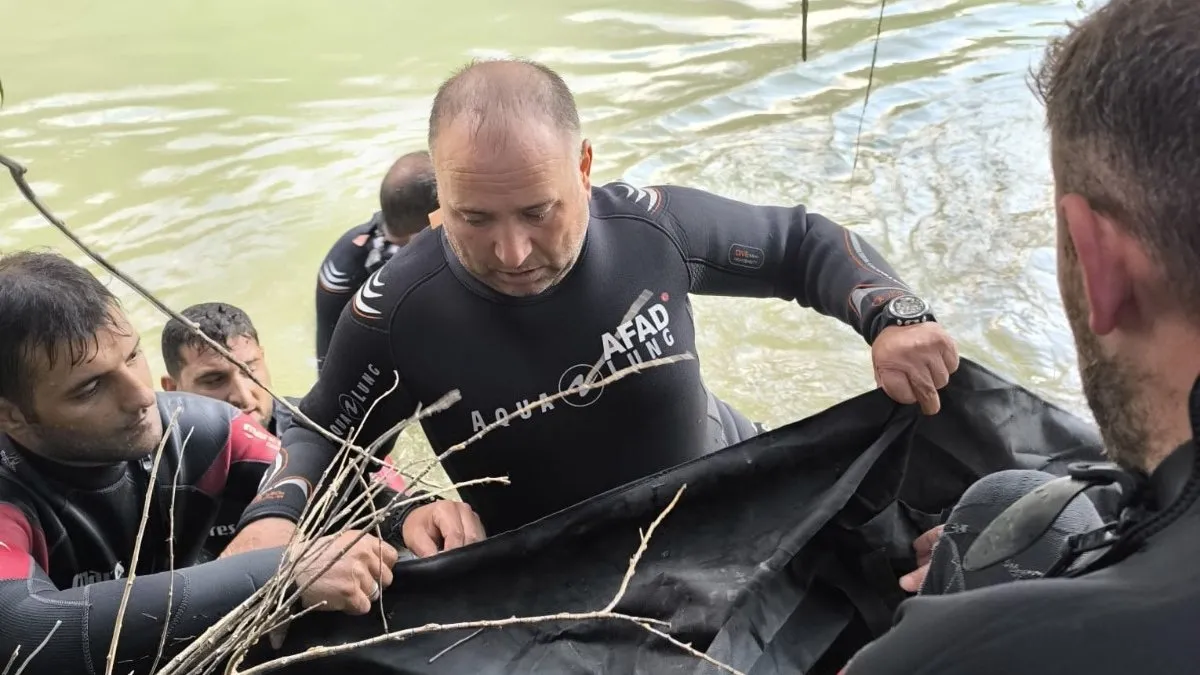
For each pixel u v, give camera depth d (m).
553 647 1.32
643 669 1.29
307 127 4.13
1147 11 0.61
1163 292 0.61
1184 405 0.62
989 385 1.45
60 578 1.47
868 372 2.91
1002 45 4.59
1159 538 0.59
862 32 4.80
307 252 3.43
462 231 1.35
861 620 1.38
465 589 1.34
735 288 1.65
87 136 4.05
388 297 1.50
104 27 5.14
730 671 1.10
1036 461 1.45
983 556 0.91
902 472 1.42
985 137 3.86
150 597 1.20
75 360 1.33
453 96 1.33
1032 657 0.58
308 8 5.36
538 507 1.58
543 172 1.30
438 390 1.51
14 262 1.40
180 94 4.41
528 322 1.47
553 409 1.51
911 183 3.62
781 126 4.03
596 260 1.49
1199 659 0.54
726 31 4.88
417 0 5.40
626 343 1.50
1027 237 3.29
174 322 2.26
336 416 1.53
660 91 4.33
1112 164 0.61
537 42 4.84
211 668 1.11
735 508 1.41
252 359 2.30
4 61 4.72
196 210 3.61
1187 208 0.58
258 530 1.36
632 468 1.57
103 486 1.49
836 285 1.54
